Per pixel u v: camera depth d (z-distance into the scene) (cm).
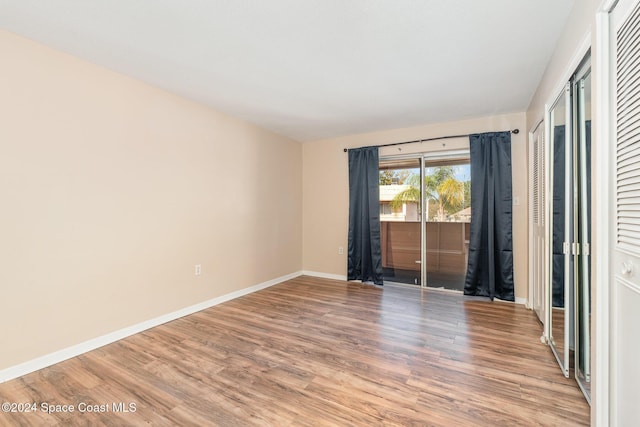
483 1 169
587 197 177
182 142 314
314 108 348
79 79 233
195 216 329
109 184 253
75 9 176
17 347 200
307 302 362
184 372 204
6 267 197
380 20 186
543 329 267
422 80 273
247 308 340
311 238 514
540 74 260
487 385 188
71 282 228
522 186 358
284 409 166
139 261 275
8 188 198
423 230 427
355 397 177
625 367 121
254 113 366
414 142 424
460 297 381
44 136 214
